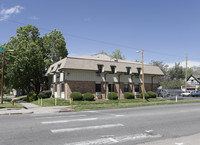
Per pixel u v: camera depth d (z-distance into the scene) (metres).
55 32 44.09
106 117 12.82
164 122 10.88
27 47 36.19
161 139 7.23
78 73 28.98
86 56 37.16
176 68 79.06
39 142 6.76
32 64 36.12
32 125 9.91
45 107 21.88
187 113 14.97
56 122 10.82
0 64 32.53
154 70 36.75
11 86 38.28
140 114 14.36
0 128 9.15
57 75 32.59
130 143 6.68
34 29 41.16
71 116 13.62
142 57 29.22
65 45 44.53
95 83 30.33
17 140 7.02
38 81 39.75
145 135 7.83
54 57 43.22
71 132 8.30
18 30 40.72
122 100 29.88
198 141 6.95
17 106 21.17
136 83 34.97
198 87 59.19
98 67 30.75
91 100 28.34
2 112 16.48
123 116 13.28
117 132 8.33
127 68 34.03
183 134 8.06
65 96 28.22
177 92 51.94
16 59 33.81
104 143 6.65
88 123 10.48
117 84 32.59
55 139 7.16
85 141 6.88
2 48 23.31
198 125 10.07
